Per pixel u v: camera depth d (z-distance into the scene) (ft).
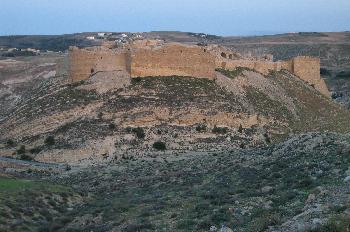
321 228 84.84
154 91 310.86
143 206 154.10
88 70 329.93
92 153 272.51
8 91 545.44
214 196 146.92
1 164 258.78
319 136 197.77
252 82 361.92
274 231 93.35
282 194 130.11
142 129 288.30
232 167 196.75
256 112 324.39
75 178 234.58
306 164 162.71
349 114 384.27
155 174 219.00
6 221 143.43
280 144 217.36
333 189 118.42
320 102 384.06
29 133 297.94
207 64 334.03
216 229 108.99
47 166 260.01
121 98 306.76
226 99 320.70
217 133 293.84
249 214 119.03
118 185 208.85
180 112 299.58
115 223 135.54
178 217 130.41
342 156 160.97
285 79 394.73
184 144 280.72
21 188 177.78
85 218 149.28
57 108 310.86
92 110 303.07
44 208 162.61
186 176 200.75
